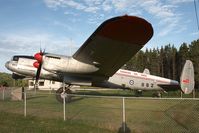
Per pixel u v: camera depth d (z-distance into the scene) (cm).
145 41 1084
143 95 2078
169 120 816
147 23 943
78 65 1312
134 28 990
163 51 7675
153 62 7506
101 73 1401
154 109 1086
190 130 689
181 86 1836
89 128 736
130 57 1249
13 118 890
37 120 856
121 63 1305
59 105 1265
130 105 1299
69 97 1354
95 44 1138
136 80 1814
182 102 1166
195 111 949
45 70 1337
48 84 3856
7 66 1695
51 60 1325
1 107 1191
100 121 826
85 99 1656
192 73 1861
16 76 1806
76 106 1224
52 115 953
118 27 995
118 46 1145
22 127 736
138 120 826
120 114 966
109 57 1240
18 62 1675
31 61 1673
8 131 681
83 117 904
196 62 4859
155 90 1936
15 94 1577
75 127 746
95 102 1465
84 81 1403
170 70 7325
